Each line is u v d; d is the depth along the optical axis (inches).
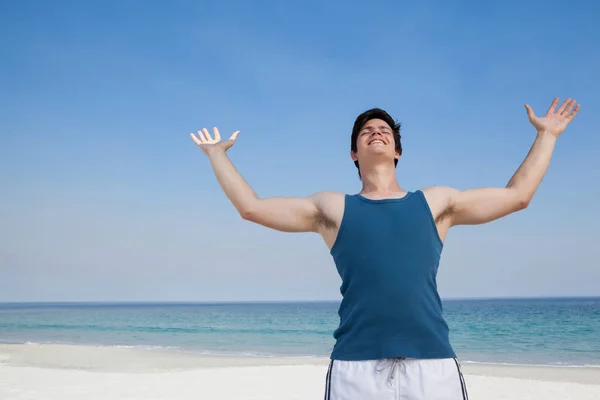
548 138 117.8
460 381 101.2
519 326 1561.3
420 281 102.0
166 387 424.5
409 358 100.1
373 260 102.3
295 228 113.6
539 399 398.9
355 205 108.4
